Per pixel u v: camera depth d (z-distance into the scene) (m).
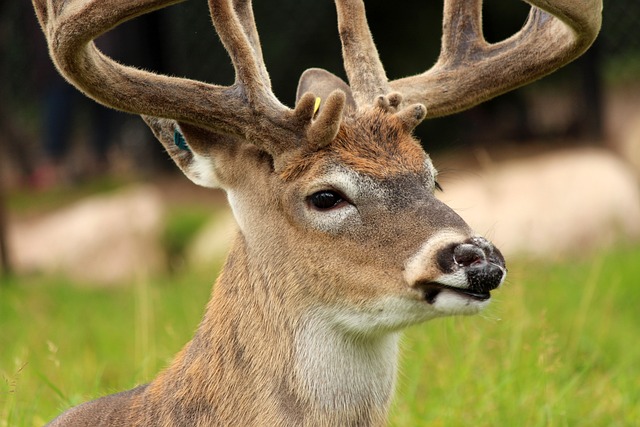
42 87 26.22
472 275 7.04
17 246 22.78
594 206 21.45
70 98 26.31
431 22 26.09
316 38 25.17
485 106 26.61
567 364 11.95
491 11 25.06
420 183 7.61
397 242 7.38
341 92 7.48
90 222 22.62
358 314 7.54
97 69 7.50
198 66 24.45
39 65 25.98
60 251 22.14
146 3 7.11
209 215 23.64
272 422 7.68
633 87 28.17
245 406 7.73
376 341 7.71
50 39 7.33
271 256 7.76
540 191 21.80
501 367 11.38
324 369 7.66
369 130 7.77
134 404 8.18
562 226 20.88
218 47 24.48
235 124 7.77
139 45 23.83
